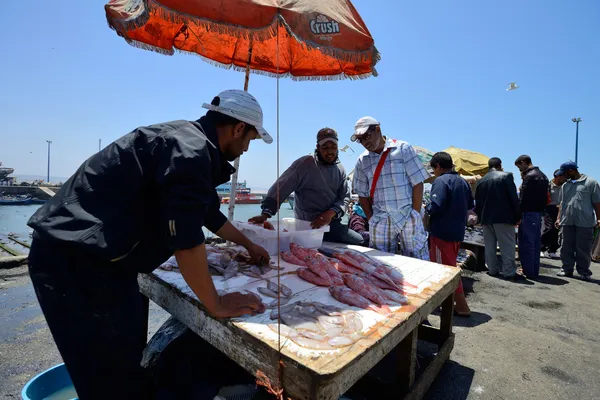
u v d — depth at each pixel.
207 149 1.51
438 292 2.22
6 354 2.87
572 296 4.95
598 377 2.82
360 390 2.37
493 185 5.75
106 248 1.41
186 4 2.00
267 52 3.87
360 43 2.28
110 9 2.27
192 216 1.39
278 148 1.71
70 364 1.56
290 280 2.24
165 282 2.12
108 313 1.55
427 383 2.47
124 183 1.48
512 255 5.74
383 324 1.67
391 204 3.61
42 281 1.47
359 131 3.49
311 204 3.89
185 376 2.04
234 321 1.63
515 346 3.33
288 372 1.37
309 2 2.14
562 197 6.16
